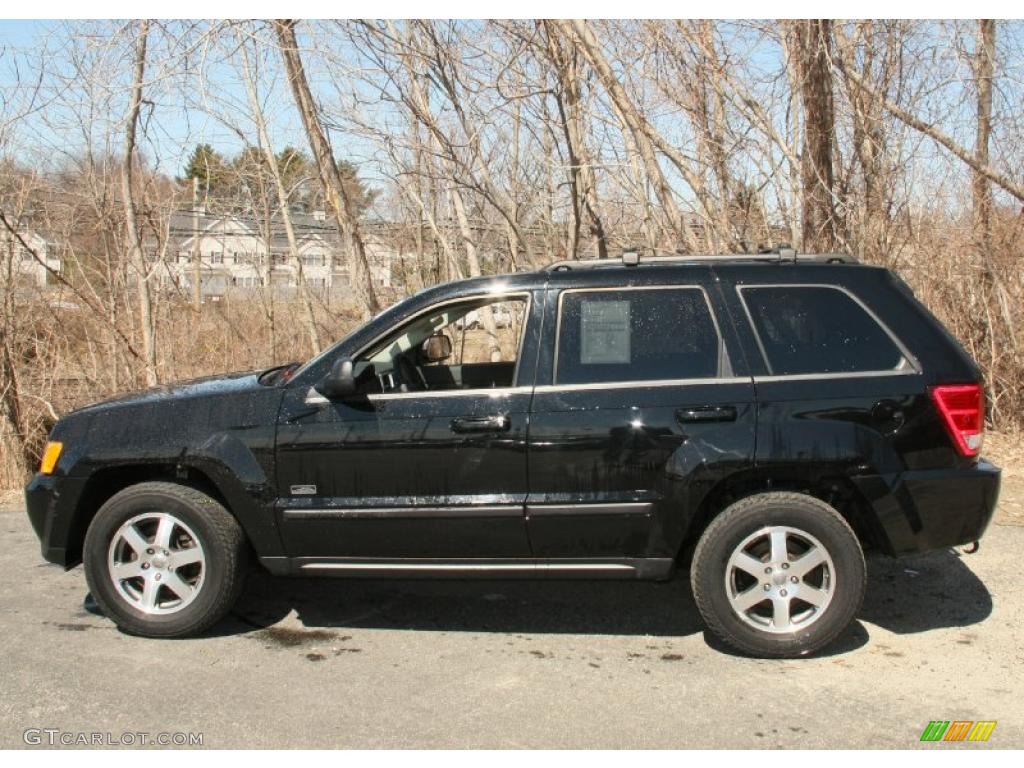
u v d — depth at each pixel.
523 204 9.99
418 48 8.48
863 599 4.69
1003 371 9.12
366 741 3.68
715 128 8.68
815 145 8.37
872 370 4.38
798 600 4.42
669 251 8.97
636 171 8.95
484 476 4.47
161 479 4.88
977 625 4.79
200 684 4.22
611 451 4.38
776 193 8.65
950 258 9.12
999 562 5.74
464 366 5.70
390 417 4.53
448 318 5.17
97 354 9.83
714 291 4.52
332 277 13.21
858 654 4.46
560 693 4.10
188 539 4.83
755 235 8.77
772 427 4.30
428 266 13.03
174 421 4.74
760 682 4.18
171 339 10.65
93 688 4.18
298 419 4.60
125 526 4.71
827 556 4.30
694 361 4.44
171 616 4.70
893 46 8.46
